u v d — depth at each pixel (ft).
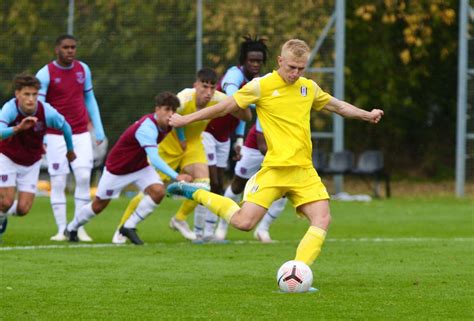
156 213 115.14
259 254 72.59
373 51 152.05
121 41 138.31
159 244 80.74
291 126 56.44
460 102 137.08
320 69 136.67
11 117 73.77
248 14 136.46
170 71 137.90
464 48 136.77
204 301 51.80
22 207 78.38
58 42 85.51
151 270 63.36
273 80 56.59
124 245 79.30
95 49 138.51
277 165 56.13
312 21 136.56
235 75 79.82
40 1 138.10
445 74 156.97
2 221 78.95
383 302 51.62
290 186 56.34
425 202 132.05
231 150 98.99
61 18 138.21
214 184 86.53
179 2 137.69
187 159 82.23
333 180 149.38
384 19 149.59
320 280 59.31
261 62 79.92
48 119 75.51
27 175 78.33
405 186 157.48
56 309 49.60
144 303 51.24
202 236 83.87
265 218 83.61
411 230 96.99
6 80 137.80
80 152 86.48
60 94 85.71
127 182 79.92
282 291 54.75
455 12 151.02
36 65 137.90
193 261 68.08
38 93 80.48
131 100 138.51
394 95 154.92
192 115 56.29
